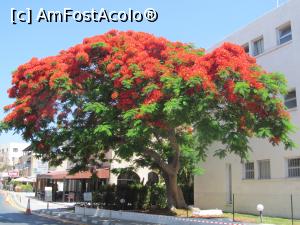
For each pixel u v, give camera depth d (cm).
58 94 1808
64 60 1922
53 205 3588
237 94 1552
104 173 3756
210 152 2747
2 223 2031
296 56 2109
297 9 2125
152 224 1931
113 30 2034
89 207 2727
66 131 2002
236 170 2503
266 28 2366
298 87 2081
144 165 2591
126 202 2814
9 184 8475
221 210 2475
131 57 1791
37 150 2091
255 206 2306
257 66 1741
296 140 2050
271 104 1638
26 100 1892
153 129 1695
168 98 1614
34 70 1886
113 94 1745
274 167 2200
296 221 1820
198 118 1641
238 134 1711
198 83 1521
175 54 1755
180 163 2478
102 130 1731
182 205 2297
